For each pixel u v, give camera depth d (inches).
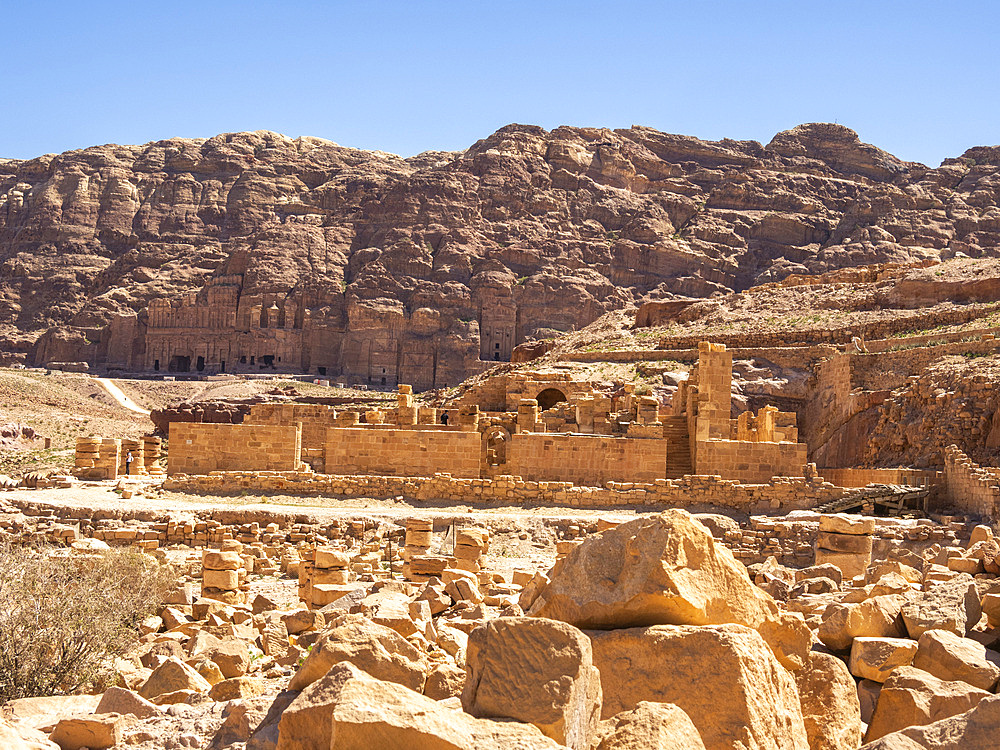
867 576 764.0
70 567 857.5
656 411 1654.8
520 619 337.4
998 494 1300.4
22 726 416.5
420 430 1539.1
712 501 1401.3
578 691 321.1
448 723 297.7
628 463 1503.4
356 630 403.9
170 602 917.8
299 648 668.1
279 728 320.8
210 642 678.5
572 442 1515.7
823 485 1392.7
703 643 350.9
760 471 1473.9
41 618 645.9
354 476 1481.3
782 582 713.0
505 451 1646.2
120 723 427.5
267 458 1563.7
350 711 297.6
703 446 1483.8
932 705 376.2
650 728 299.0
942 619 463.5
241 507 1348.4
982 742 308.0
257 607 917.8
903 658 428.8
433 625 635.5
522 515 1332.4
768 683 350.6
